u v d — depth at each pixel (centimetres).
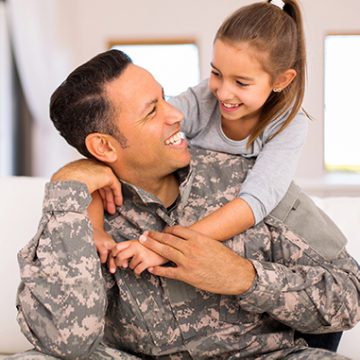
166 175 236
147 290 231
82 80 227
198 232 216
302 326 227
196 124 261
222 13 757
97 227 230
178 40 765
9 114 732
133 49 773
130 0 764
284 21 243
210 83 248
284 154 243
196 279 214
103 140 229
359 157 747
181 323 231
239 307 232
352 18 732
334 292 222
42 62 727
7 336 280
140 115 223
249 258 232
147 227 236
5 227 281
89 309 212
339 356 218
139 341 234
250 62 236
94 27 771
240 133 253
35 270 213
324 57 736
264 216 231
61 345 210
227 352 233
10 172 739
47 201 218
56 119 234
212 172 246
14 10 709
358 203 288
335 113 746
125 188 235
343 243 239
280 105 249
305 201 245
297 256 232
